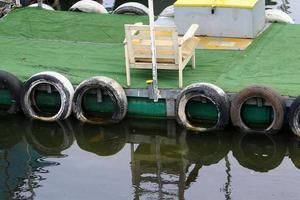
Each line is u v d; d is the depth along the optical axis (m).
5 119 12.21
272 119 11.05
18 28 14.85
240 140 11.09
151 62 11.48
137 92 11.56
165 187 10.00
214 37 13.59
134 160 10.86
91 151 11.24
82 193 9.90
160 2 21.89
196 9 13.47
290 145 10.88
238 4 13.31
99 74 12.23
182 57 11.49
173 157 10.91
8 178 10.44
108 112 11.89
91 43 13.86
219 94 11.03
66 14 15.61
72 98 11.82
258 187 9.87
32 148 11.44
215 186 9.97
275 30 14.02
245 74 11.88
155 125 11.66
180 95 11.26
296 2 20.47
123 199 9.70
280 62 12.36
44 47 13.72
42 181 10.30
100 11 16.23
